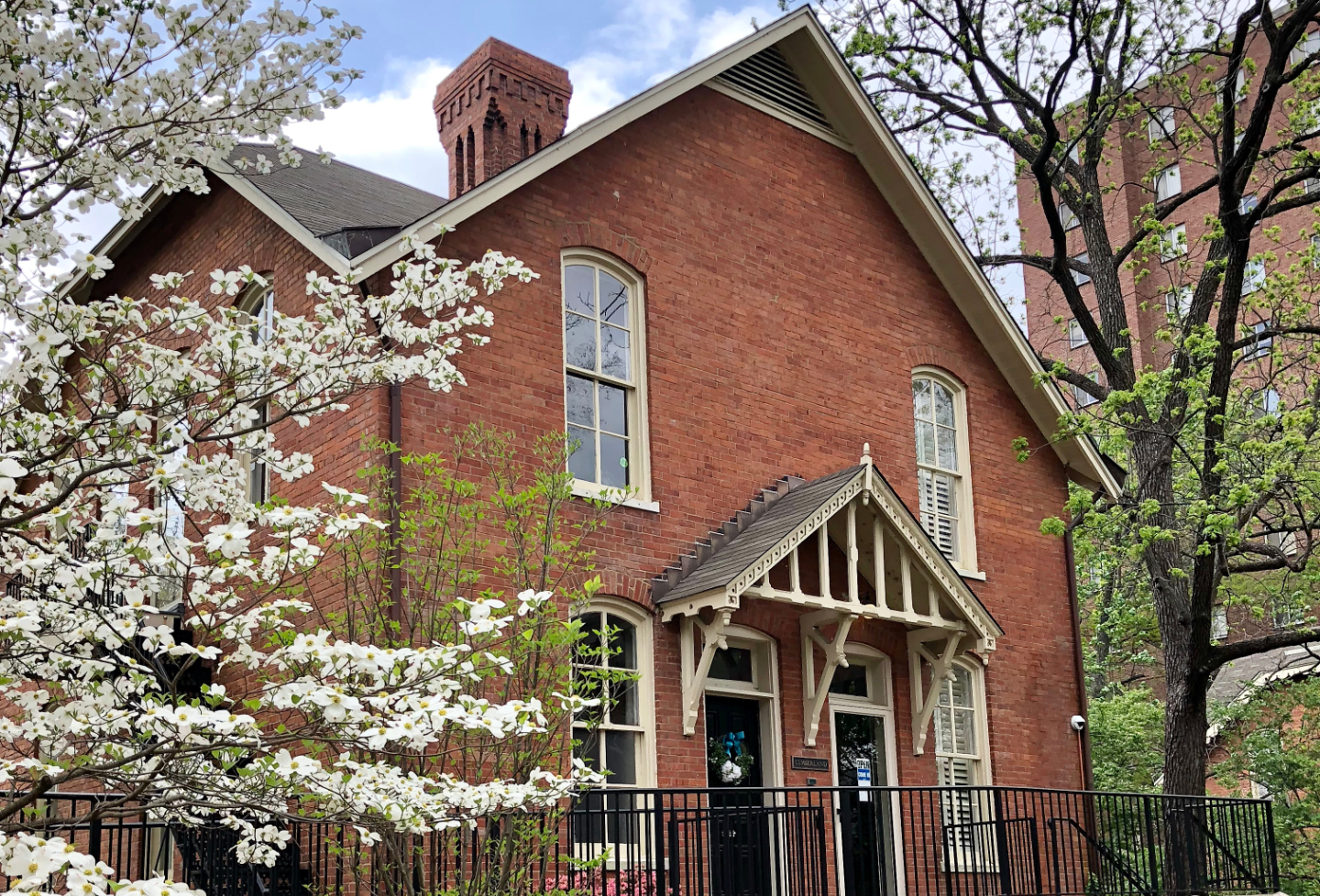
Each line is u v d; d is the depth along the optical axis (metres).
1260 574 22.41
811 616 13.85
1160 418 17.89
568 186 13.22
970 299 17.05
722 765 13.12
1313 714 20.88
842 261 15.91
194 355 6.38
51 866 4.30
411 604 9.65
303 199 13.05
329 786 5.46
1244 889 14.57
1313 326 17.53
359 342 6.59
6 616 5.44
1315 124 18.28
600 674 9.58
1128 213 39.62
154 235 15.07
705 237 14.45
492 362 12.09
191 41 5.76
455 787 6.19
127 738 5.68
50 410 5.97
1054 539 17.56
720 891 10.70
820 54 15.77
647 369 13.47
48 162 5.94
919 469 16.27
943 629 14.35
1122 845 16.41
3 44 5.55
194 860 10.59
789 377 14.88
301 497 11.87
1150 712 23.66
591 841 9.75
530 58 18.86
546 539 9.91
